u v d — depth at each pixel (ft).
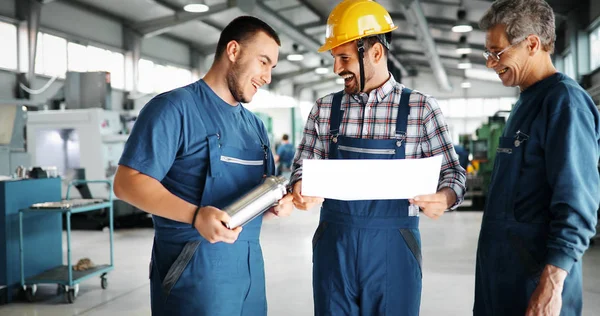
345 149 5.63
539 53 4.68
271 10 33.96
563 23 37.63
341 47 5.48
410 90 5.64
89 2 32.71
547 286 4.18
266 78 5.07
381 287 5.47
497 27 4.73
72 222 23.98
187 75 46.75
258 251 5.23
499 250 4.79
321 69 55.26
